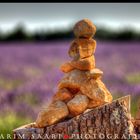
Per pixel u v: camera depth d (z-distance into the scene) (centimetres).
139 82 1816
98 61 2567
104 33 5300
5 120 1143
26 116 1215
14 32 5681
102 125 692
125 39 5309
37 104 1377
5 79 1977
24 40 5609
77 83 719
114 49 3247
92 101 717
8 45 3925
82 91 717
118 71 2111
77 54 728
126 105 709
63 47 3512
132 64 2456
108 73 1964
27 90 1511
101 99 714
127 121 694
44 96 1447
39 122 704
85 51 728
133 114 1151
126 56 2820
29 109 1269
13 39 5644
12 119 1155
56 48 3422
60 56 2908
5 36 5669
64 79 730
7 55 2923
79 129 691
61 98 725
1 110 1255
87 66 720
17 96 1437
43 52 3139
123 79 1839
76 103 705
